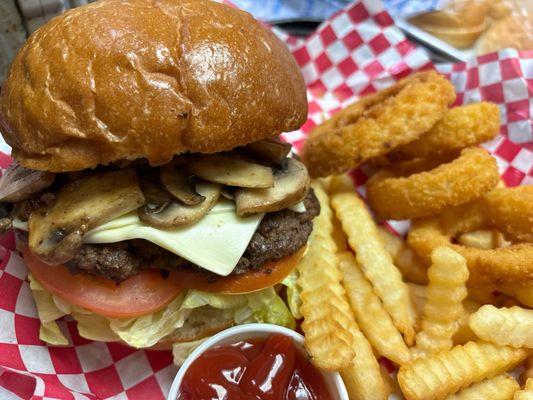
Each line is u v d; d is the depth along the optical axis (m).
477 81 0.27
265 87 0.16
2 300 0.18
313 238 0.20
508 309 0.18
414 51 0.28
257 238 0.17
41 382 0.17
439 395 0.17
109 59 0.14
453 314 0.18
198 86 0.14
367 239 0.20
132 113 0.14
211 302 0.18
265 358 0.17
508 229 0.21
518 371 0.20
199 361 0.17
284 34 0.29
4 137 0.16
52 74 0.14
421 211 0.21
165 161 0.15
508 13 0.32
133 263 0.16
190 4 0.16
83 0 0.25
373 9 0.28
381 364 0.19
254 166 0.17
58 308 0.18
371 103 0.25
